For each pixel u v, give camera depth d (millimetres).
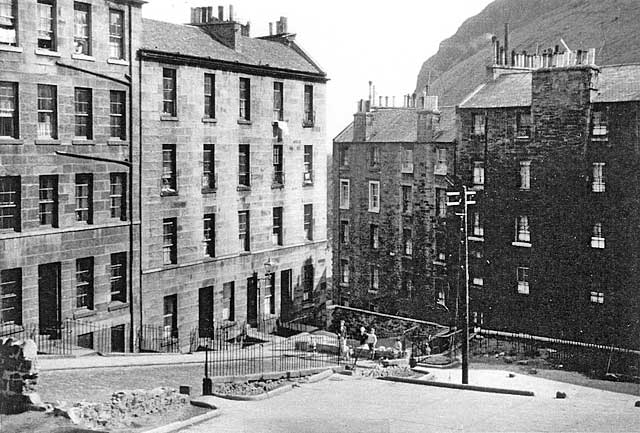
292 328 48719
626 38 105125
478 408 23766
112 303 36438
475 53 129125
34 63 31734
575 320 47469
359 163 63906
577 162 47125
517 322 50125
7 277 31141
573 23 117375
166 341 39375
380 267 62469
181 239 40594
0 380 19656
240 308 45406
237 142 44625
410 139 59312
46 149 32438
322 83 52562
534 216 49312
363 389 27562
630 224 45156
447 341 48344
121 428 18641
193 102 40969
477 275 52469
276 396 25312
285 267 49438
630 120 44844
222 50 44312
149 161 38125
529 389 29516
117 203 36750
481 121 52250
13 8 30984
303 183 51000
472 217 53000
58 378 25562
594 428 20672
